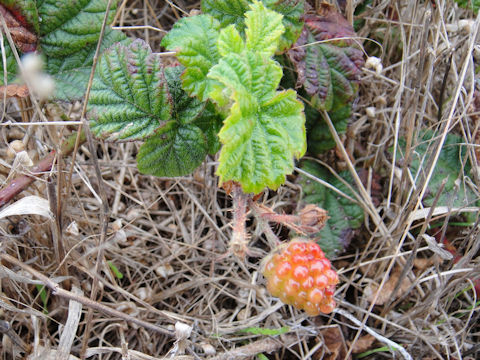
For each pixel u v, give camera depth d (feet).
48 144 0.50
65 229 0.47
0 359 0.44
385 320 0.50
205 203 0.56
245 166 0.34
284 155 0.36
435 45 0.50
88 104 0.39
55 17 0.39
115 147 0.58
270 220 0.39
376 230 0.52
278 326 0.50
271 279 0.36
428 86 0.48
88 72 0.41
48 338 0.45
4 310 0.45
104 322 0.48
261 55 0.36
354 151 0.59
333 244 0.53
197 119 0.41
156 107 0.39
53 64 0.40
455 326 0.51
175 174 0.42
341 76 0.50
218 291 0.53
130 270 0.53
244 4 0.44
